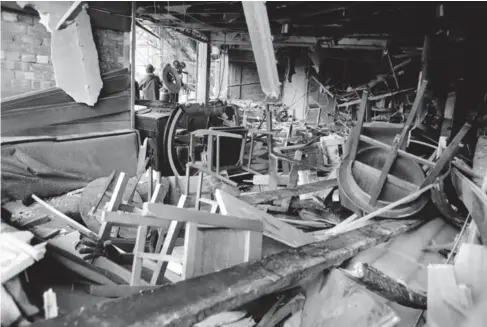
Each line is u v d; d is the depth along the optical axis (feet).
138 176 14.96
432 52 23.20
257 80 71.56
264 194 14.48
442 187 12.25
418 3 20.16
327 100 60.54
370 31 30.22
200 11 27.99
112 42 16.97
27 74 14.49
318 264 7.73
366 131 14.38
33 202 13.56
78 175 15.08
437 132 22.91
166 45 70.95
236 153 24.39
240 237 8.10
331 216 15.83
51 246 8.46
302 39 40.19
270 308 8.11
